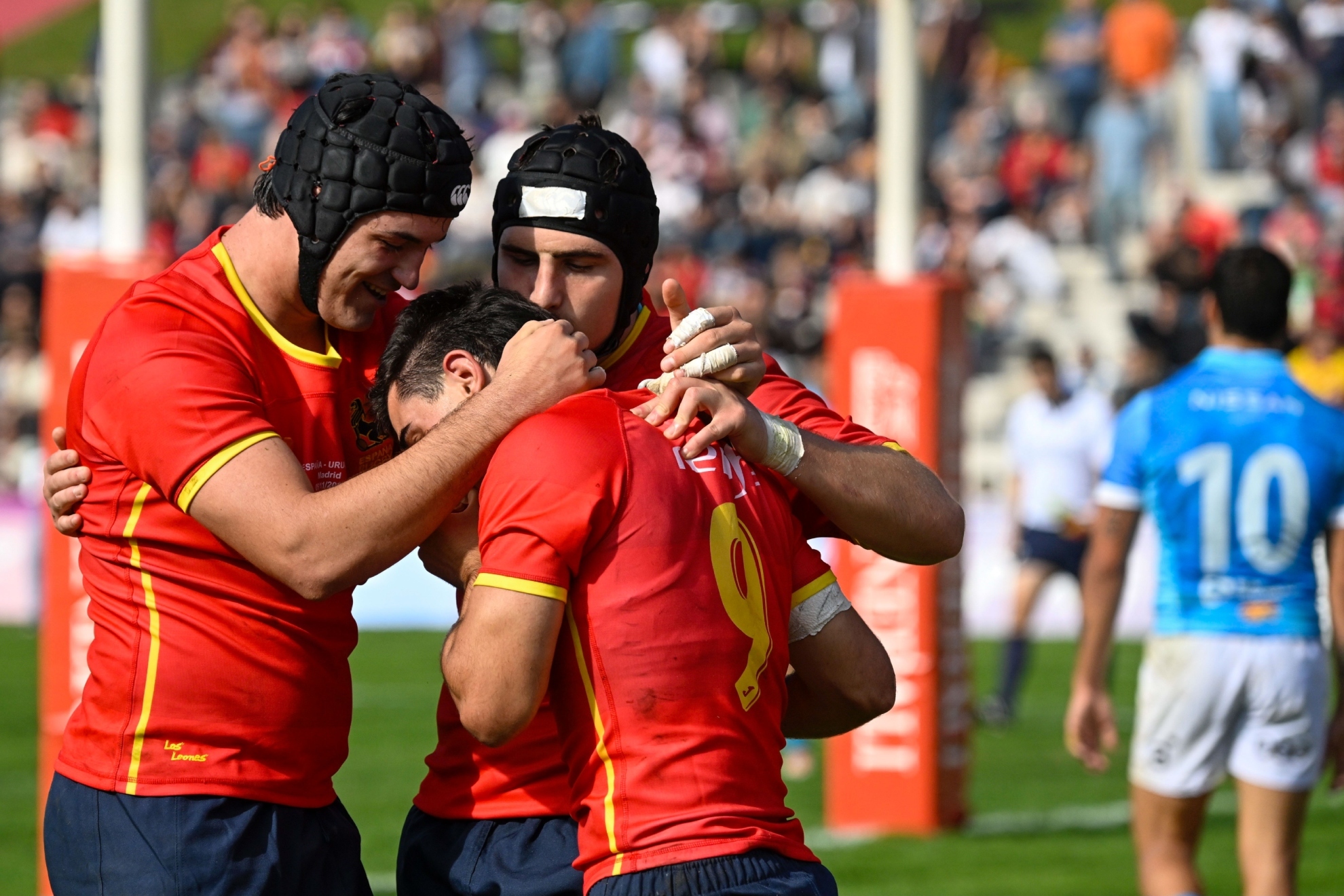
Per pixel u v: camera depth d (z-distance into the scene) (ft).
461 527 31.99
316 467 34.45
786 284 173.58
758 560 29.81
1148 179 196.95
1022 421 107.04
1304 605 55.06
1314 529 55.16
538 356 30.78
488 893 32.96
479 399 30.55
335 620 34.27
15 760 96.37
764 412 33.06
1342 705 56.03
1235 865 74.79
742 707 28.94
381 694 116.06
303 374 34.24
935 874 71.72
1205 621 55.01
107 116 66.59
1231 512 54.85
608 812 28.25
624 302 34.60
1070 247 193.36
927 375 75.87
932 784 78.84
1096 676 58.59
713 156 209.05
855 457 31.89
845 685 31.71
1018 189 197.16
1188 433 55.77
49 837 34.71
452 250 181.88
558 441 28.73
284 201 32.65
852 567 78.69
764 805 28.91
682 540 28.76
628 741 28.22
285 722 33.78
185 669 33.09
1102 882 70.23
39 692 117.08
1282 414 55.47
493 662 27.89
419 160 32.09
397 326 32.91
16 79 287.48
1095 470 105.91
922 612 78.07
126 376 32.07
